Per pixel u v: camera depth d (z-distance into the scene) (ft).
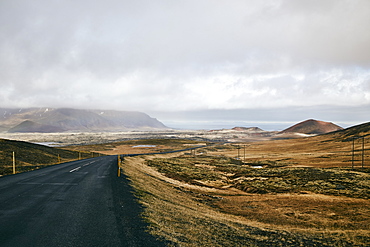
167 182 132.46
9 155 129.18
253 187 168.86
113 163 145.38
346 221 83.46
